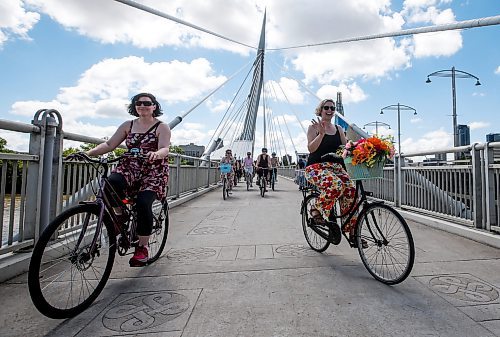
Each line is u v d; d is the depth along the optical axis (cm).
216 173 1508
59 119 332
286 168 2822
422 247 356
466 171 422
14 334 185
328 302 223
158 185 277
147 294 239
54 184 327
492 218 381
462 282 255
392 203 606
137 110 288
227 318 202
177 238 419
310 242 367
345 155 290
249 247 372
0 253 266
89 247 224
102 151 286
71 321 200
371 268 275
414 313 205
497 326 188
